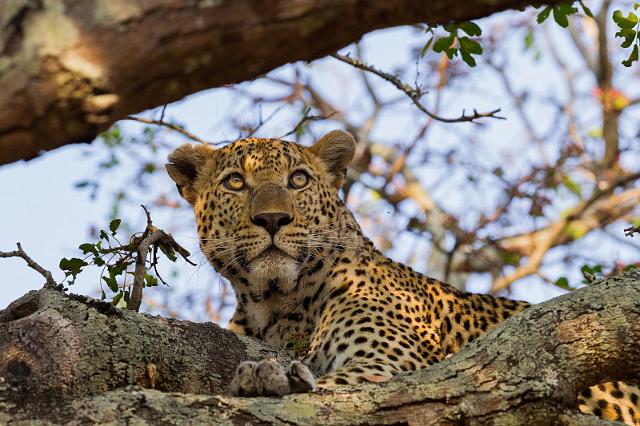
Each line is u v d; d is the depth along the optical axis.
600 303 8.81
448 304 14.08
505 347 8.42
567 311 8.75
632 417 12.85
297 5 4.73
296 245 13.46
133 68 4.73
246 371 9.26
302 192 14.09
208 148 14.97
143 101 4.85
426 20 4.90
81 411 7.82
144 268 10.10
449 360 8.41
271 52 4.82
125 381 9.29
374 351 12.45
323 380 11.21
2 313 9.85
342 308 13.26
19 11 4.67
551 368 8.34
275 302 13.74
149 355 9.54
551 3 4.98
